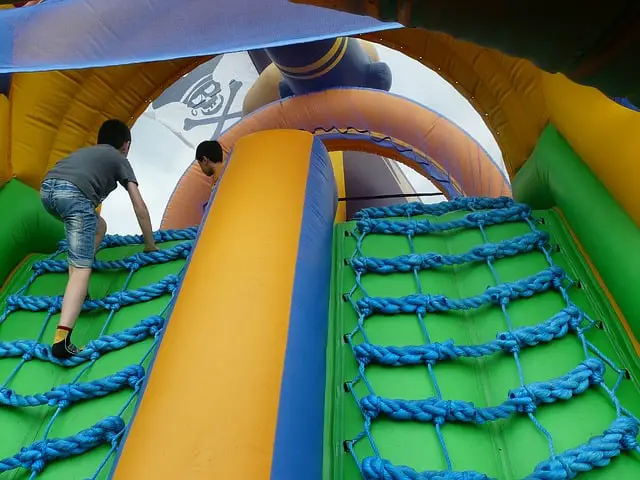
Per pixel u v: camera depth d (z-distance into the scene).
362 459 2.01
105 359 2.67
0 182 3.46
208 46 3.07
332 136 6.42
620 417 2.02
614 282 2.45
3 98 3.46
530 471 1.95
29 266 3.44
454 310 2.62
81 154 3.11
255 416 1.71
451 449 2.03
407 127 6.23
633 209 2.39
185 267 2.39
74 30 2.83
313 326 2.22
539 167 3.16
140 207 3.27
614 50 0.91
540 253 2.86
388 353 2.34
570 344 2.36
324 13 2.85
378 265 2.83
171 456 1.58
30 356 2.73
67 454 2.21
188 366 1.84
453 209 3.34
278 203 2.55
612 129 2.45
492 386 2.27
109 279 3.27
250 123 6.46
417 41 3.96
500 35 0.98
